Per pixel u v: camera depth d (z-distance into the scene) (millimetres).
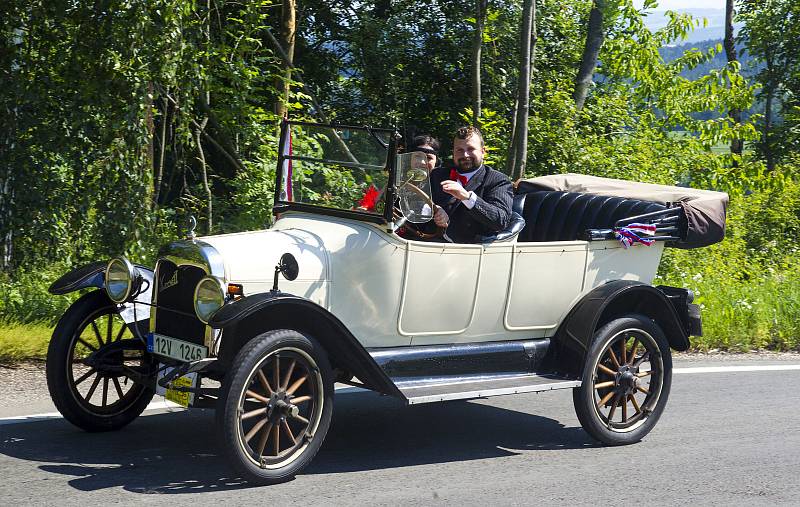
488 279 5613
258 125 12086
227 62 12148
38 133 9617
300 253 5113
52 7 9453
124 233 9898
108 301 5668
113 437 5562
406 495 4691
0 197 9617
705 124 16531
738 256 13383
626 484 5020
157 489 4621
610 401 5996
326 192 5590
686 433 6152
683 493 4887
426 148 6387
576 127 15727
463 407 6809
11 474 4785
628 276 6211
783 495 4895
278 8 16484
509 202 5957
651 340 5973
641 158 14906
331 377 4918
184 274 5145
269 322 4984
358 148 5469
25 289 8922
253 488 4695
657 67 16906
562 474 5180
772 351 9328
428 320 5484
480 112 13938
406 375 5398
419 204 5227
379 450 5578
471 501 4641
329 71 17391
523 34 11844
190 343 5070
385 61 16516
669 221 6320
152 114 12102
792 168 17219
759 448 5812
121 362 5621
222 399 4551
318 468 5133
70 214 9938
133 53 9633
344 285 5180
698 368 8242
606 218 6504
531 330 5895
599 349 5746
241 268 4949
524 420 6484
